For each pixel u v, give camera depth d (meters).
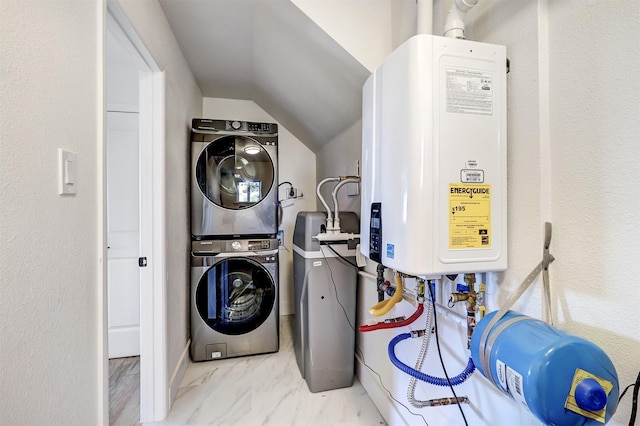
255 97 2.95
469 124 0.80
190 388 1.88
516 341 0.62
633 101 0.58
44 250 0.68
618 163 0.61
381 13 1.45
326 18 1.40
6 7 0.58
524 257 0.80
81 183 0.83
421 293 1.11
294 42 1.68
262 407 1.71
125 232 2.31
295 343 2.22
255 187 2.29
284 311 3.13
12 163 0.59
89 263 0.86
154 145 1.62
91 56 0.88
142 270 1.61
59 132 0.74
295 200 3.16
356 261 1.87
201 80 2.61
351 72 1.57
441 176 0.78
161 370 1.61
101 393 0.92
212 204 2.21
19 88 0.61
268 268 2.28
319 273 1.84
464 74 0.80
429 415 1.23
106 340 0.95
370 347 1.80
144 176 1.61
